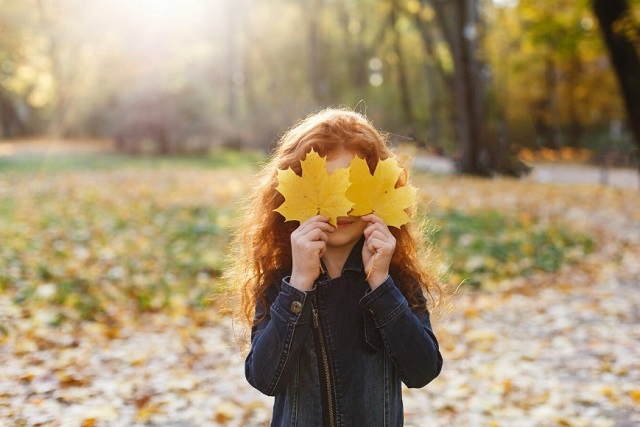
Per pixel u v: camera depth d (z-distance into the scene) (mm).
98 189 14773
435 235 9047
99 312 5809
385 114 34062
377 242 1713
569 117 41656
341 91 42938
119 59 28609
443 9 22578
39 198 12977
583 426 3617
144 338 5273
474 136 22594
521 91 37562
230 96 35812
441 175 21609
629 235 10805
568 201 15094
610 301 6703
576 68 37781
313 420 1750
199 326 5680
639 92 11742
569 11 13719
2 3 21516
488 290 7207
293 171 1786
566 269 8297
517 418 3787
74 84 35719
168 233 9320
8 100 45312
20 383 4004
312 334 1759
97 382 4156
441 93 41000
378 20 40781
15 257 7438
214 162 26156
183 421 3648
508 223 10914
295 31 43250
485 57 24531
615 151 33875
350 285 1766
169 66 29047
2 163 22234
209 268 7430
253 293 1976
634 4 12016
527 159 34469
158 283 6875
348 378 1743
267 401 3986
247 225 2023
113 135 30719
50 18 23578
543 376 4496
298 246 1699
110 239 8992
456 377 4492
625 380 4383
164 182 16688
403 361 1715
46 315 5473
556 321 5945
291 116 32188
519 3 14273
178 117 30328
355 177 1730
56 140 39125
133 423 3580
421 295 1920
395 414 1793
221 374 4473
